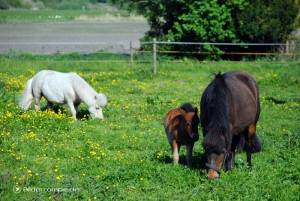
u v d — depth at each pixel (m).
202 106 8.72
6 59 25.23
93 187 8.32
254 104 9.36
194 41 26.59
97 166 9.86
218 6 25.50
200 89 18.97
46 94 14.04
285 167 9.55
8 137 11.46
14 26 50.66
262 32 25.58
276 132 12.84
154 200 7.97
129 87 19.17
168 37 26.64
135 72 22.03
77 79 13.53
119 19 61.88
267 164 9.88
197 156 10.45
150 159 10.16
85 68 23.30
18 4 91.38
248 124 9.23
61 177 9.02
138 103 16.20
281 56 25.86
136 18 63.16
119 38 38.66
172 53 26.91
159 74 21.84
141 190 8.41
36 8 92.94
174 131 9.17
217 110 8.08
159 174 8.85
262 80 20.70
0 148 10.62
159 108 14.98
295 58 25.84
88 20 61.19
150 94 17.97
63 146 11.09
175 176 8.73
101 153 10.54
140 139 11.81
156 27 28.41
